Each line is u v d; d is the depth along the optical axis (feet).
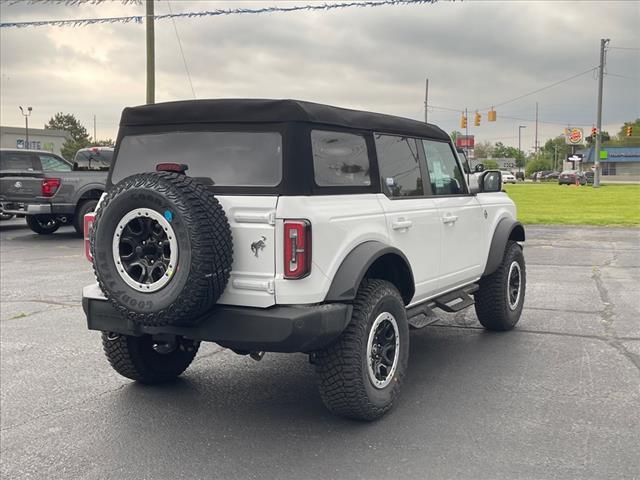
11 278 34.58
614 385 17.11
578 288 31.04
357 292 14.49
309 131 13.79
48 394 16.90
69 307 27.48
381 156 16.26
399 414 15.25
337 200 14.24
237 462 12.93
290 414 15.43
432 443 13.62
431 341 21.79
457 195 19.88
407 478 12.14
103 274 13.07
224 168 13.99
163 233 12.62
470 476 12.17
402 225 16.14
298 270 12.92
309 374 18.45
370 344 14.42
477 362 19.27
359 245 14.49
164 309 12.55
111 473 12.57
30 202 49.37
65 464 12.96
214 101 14.26
